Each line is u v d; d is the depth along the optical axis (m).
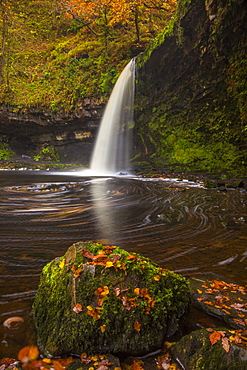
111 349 1.62
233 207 6.48
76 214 5.72
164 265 2.95
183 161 16.19
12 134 27.56
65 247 3.54
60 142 27.02
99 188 10.09
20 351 1.62
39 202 7.26
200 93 15.44
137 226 4.69
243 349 1.41
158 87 17.94
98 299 1.73
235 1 10.63
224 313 1.93
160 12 25.80
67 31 32.78
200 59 14.13
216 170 13.92
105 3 23.08
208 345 1.52
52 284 1.97
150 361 1.58
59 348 1.59
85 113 23.41
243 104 12.77
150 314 1.74
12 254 3.26
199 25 12.70
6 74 27.30
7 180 13.20
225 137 14.36
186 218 5.33
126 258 2.04
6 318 1.94
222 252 3.36
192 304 2.12
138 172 18.34
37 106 24.27
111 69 22.61
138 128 21.00
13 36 31.81
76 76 25.27
